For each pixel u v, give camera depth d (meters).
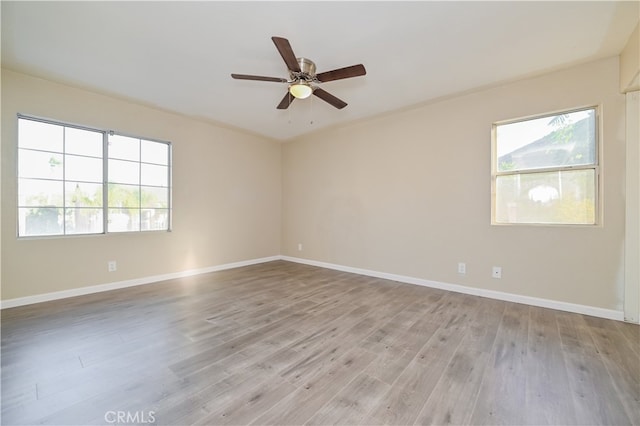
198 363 1.80
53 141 3.07
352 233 4.46
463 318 2.55
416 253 3.74
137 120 3.64
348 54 2.46
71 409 1.38
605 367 1.76
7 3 1.84
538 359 1.86
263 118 4.16
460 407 1.41
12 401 1.43
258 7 1.89
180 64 2.65
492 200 3.16
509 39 2.24
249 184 5.07
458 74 2.81
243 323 2.44
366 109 3.76
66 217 3.16
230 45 2.34
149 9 1.91
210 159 4.48
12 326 2.35
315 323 2.45
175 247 4.07
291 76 2.40
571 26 2.08
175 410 1.38
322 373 1.70
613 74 2.50
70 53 2.46
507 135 3.12
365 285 3.68
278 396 1.49
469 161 3.30
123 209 3.60
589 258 2.62
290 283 3.78
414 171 3.75
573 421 1.32
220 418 1.33
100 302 2.97
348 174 4.51
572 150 2.76
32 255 2.91
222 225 4.66
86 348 1.99
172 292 3.35
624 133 2.47
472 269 3.29
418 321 2.49
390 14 1.96
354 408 1.40
